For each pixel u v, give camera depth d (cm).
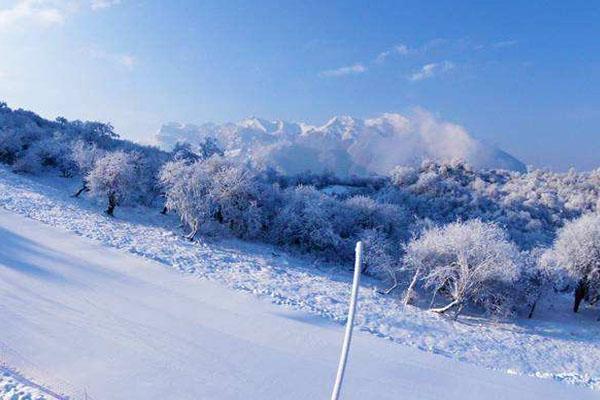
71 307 1831
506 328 3394
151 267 2727
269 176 9425
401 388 1562
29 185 5325
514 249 3759
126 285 2267
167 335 1706
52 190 5428
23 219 3494
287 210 5153
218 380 1417
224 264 3422
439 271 3375
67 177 6762
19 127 7894
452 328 2977
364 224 5575
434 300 3856
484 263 3325
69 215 4166
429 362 1884
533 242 6550
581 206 9844
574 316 4191
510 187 11262
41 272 2227
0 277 2039
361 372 1644
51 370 1316
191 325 1856
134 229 4250
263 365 1573
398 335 2445
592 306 4556
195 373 1440
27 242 2825
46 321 1647
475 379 1769
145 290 2241
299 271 3931
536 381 1870
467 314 3672
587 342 3312
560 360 2680
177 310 2014
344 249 5025
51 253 2658
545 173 13625
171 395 1290
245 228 5116
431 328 2812
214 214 4934
